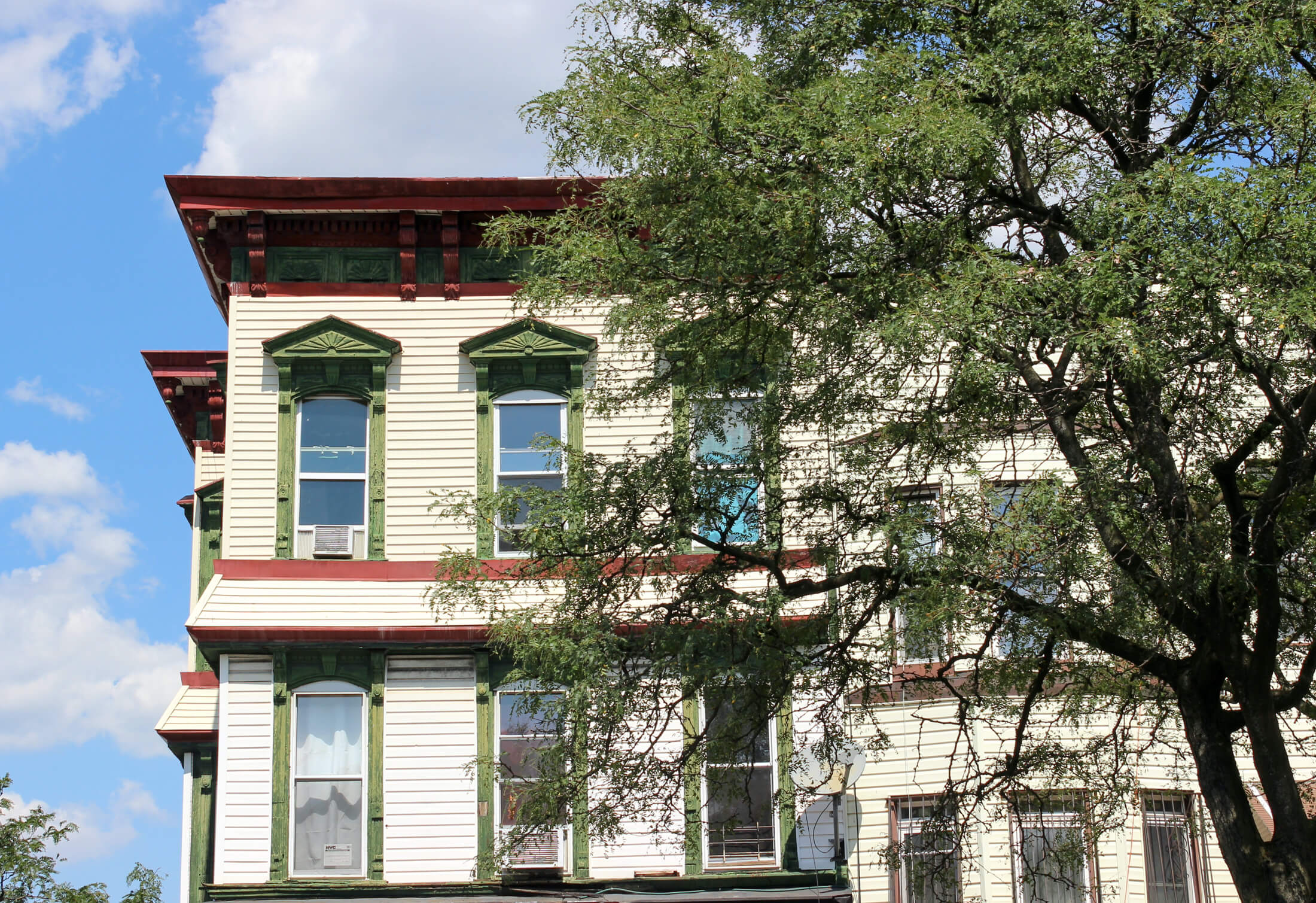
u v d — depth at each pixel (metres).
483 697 22.09
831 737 16.67
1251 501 14.91
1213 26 14.76
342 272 24.00
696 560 21.72
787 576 21.95
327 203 23.67
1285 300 12.80
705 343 16.06
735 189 14.67
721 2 16.75
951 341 13.85
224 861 21.30
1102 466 14.60
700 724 21.64
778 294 15.88
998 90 14.88
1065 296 13.40
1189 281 12.76
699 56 16.30
